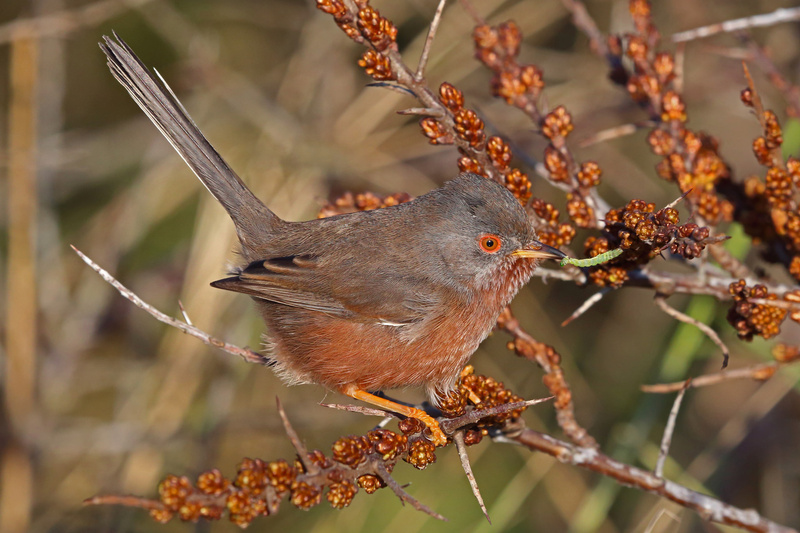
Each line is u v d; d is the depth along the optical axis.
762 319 6.70
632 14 8.08
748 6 13.09
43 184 13.26
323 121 13.36
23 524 11.37
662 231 5.73
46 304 12.84
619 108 13.63
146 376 11.98
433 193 8.13
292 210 12.20
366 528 10.80
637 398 11.89
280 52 15.02
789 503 10.91
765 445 11.17
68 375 12.59
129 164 13.77
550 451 7.26
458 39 12.97
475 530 9.70
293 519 11.21
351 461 5.81
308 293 7.87
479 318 7.75
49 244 13.12
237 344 11.72
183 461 11.77
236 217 8.69
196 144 8.70
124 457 11.84
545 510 11.28
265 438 12.24
